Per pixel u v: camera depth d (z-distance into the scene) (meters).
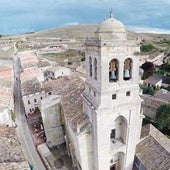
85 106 35.47
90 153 35.94
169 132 56.41
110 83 29.39
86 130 33.50
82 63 113.75
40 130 57.41
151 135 40.53
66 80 58.09
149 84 90.69
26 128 59.00
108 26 27.77
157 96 68.56
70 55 147.00
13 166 29.61
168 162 33.69
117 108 31.00
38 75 81.31
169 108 55.88
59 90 53.53
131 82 30.91
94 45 28.22
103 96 29.47
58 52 156.88
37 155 47.78
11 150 34.06
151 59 125.81
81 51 152.75
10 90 67.12
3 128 40.62
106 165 35.31
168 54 135.50
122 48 28.02
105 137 32.47
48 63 106.38
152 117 64.31
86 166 36.84
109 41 26.94
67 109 42.50
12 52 167.88
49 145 49.78
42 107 46.81
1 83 72.19
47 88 62.22
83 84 47.28
